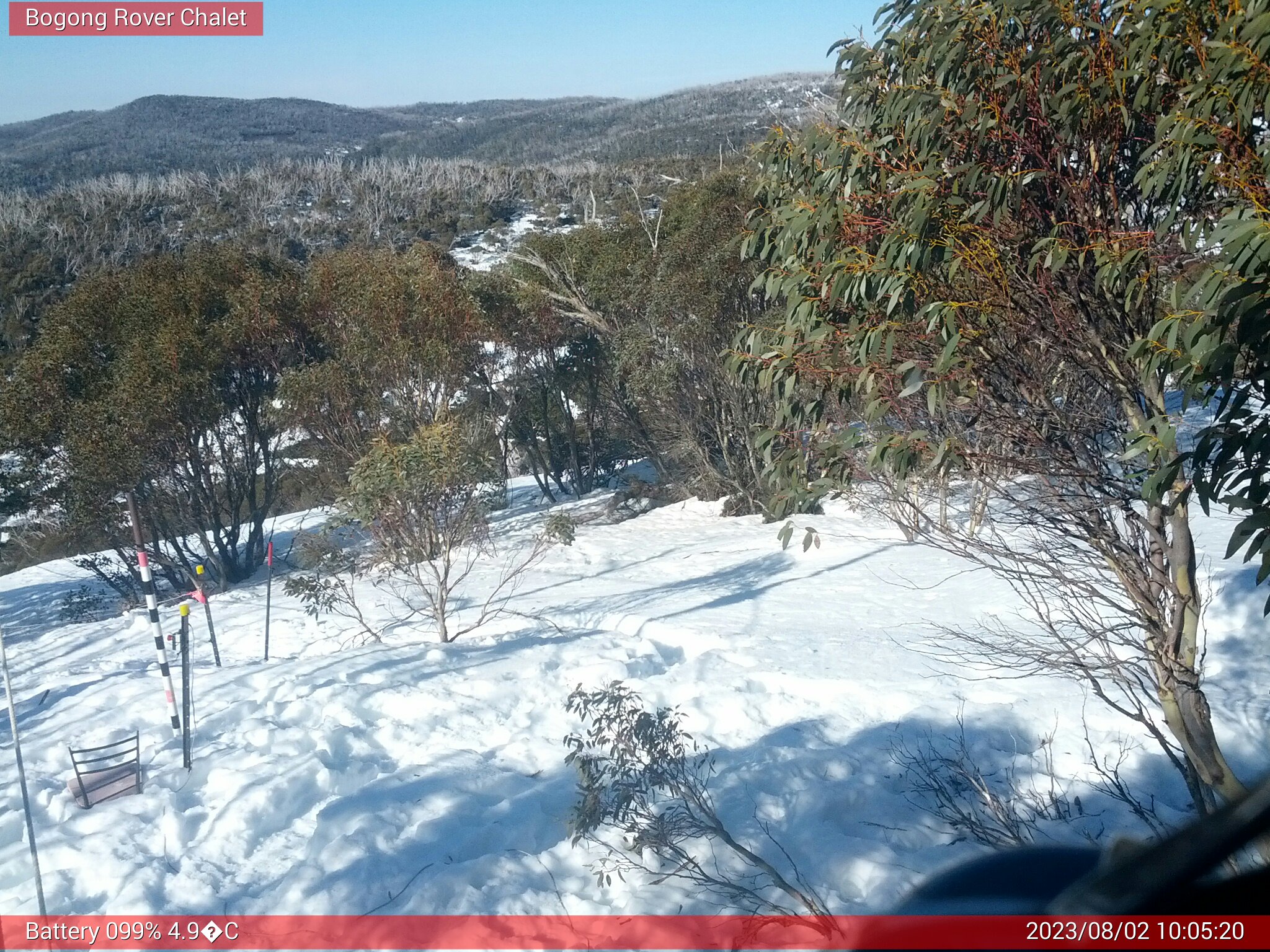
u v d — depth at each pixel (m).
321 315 21.48
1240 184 3.11
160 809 5.84
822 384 4.13
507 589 13.88
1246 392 2.95
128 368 18.70
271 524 26.17
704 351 18.38
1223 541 9.28
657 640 10.29
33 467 19.08
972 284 3.77
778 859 4.84
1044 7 3.61
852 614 10.27
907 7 3.99
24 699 9.66
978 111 3.76
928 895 2.82
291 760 6.48
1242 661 6.95
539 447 27.73
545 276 24.25
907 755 6.07
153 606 7.39
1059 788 5.44
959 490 5.68
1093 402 3.96
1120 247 3.57
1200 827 2.31
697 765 5.69
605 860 4.83
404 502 10.46
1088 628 4.64
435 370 19.98
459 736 7.15
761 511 18.42
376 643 10.76
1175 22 3.37
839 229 4.00
